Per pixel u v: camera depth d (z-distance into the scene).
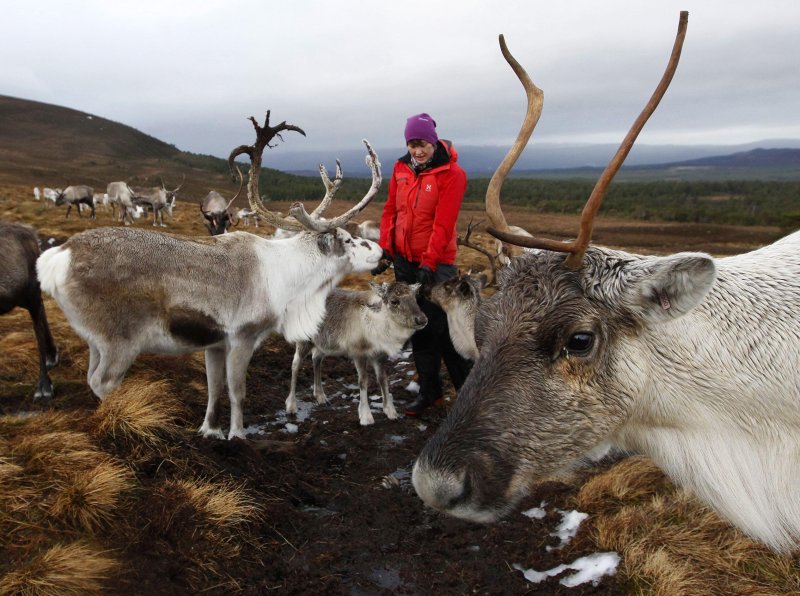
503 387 2.36
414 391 7.28
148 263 4.79
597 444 2.55
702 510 4.02
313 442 5.56
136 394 4.63
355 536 3.99
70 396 6.02
